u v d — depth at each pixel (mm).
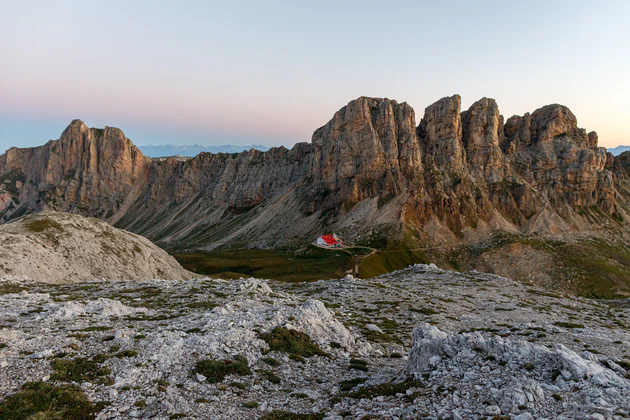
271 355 28172
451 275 90438
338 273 180375
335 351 31875
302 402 21203
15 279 58031
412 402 18844
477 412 16625
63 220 103625
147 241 139375
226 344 27922
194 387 21922
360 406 19594
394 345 37125
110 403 19109
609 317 58094
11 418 16406
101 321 32781
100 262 97250
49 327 29391
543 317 52688
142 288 53469
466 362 22156
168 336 28484
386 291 68312
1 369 20625
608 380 18234
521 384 18000
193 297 47781
